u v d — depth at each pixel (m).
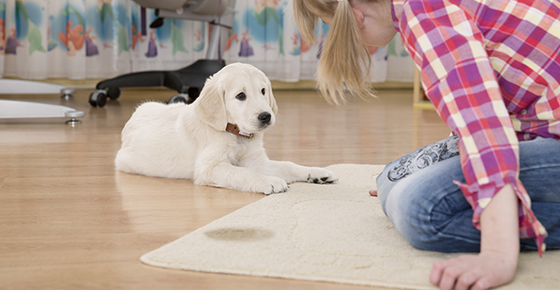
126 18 4.28
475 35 0.83
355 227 1.05
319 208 1.20
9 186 1.45
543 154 0.89
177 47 4.50
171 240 1.00
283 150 2.04
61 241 0.99
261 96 1.53
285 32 4.60
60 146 2.10
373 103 4.07
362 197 1.31
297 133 2.50
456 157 0.94
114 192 1.40
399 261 0.87
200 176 1.49
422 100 4.13
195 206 1.26
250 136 1.58
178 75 3.54
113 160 1.85
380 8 1.00
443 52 0.82
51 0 4.12
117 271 0.84
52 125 2.68
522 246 0.90
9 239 1.01
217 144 1.52
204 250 0.91
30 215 1.17
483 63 0.81
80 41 4.16
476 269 0.73
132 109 3.37
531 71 0.88
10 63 4.18
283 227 1.05
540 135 0.92
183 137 1.58
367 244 0.95
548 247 0.92
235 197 1.35
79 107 3.43
